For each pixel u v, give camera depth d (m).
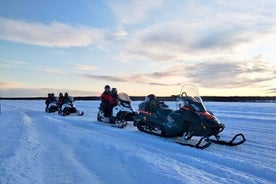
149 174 4.72
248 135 9.56
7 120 13.10
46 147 6.94
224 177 4.82
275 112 20.11
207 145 7.30
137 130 10.77
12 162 5.37
